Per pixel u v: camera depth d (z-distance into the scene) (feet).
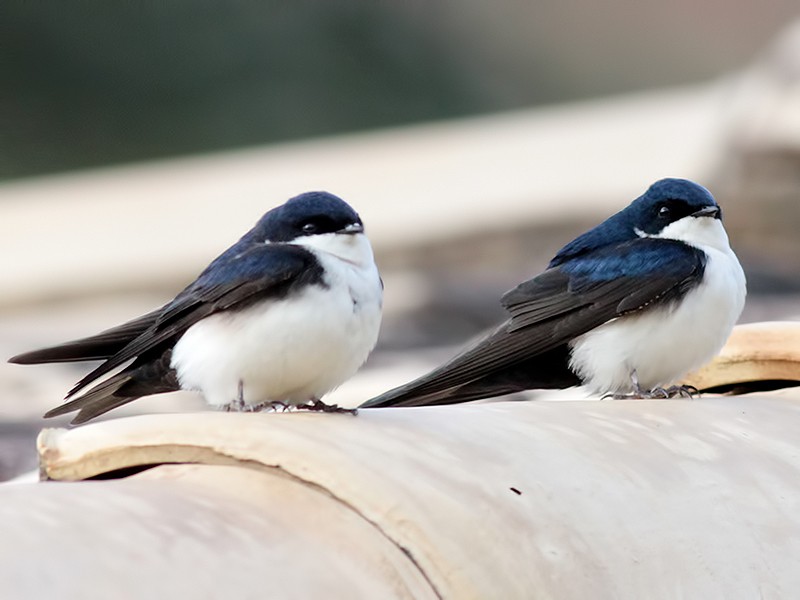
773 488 20.61
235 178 97.60
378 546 17.54
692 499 19.93
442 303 63.46
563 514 18.76
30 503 16.90
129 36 127.24
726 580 18.98
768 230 77.77
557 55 148.97
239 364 25.62
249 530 17.22
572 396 33.63
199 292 26.43
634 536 18.93
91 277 75.87
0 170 125.49
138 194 95.30
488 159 94.94
